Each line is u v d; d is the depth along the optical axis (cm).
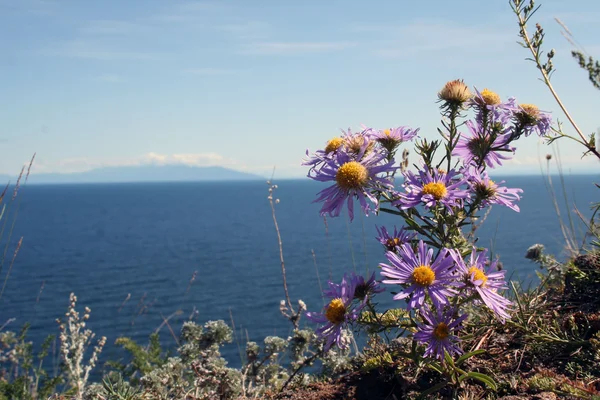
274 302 3491
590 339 266
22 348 507
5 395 453
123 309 3444
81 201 17700
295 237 7106
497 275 242
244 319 3058
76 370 443
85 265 5331
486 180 256
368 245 5722
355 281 265
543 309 317
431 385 269
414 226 258
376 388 284
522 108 268
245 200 17675
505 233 5872
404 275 240
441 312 241
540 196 12925
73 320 466
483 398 248
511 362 272
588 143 280
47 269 5103
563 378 249
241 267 5022
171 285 4266
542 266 410
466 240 263
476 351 238
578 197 10862
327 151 285
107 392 334
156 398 320
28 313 3359
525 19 298
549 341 272
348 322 251
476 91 265
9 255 5959
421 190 253
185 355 388
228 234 8012
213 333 393
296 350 389
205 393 318
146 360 502
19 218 11381
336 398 285
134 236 8038
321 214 264
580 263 347
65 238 7794
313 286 3884
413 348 256
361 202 256
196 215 11906
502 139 278
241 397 324
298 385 330
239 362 2011
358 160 265
